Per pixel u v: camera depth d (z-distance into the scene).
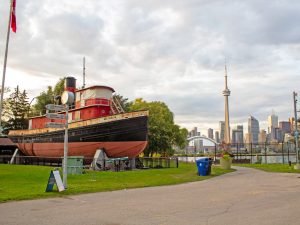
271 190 14.92
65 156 15.44
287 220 8.35
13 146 47.25
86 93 38.72
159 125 54.47
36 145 44.66
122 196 13.27
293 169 31.50
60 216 9.05
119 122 34.78
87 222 8.26
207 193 14.09
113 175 23.62
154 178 21.92
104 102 38.19
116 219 8.62
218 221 8.30
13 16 24.55
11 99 73.69
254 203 11.15
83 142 36.69
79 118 39.00
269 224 7.91
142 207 10.50
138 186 17.05
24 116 73.62
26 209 10.18
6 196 12.70
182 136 66.06
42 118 46.12
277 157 70.00
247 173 27.34
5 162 46.44
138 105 59.47
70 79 40.62
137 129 34.81
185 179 21.50
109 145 35.28
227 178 22.47
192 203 11.27
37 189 15.09
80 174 23.94
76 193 14.07
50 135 42.03
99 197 12.97
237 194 13.59
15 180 19.39
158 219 8.60
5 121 72.44
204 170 24.97
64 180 15.17
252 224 7.93
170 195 13.52
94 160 32.75
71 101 15.92
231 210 9.86
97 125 35.69
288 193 13.77
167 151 60.25
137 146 35.22
